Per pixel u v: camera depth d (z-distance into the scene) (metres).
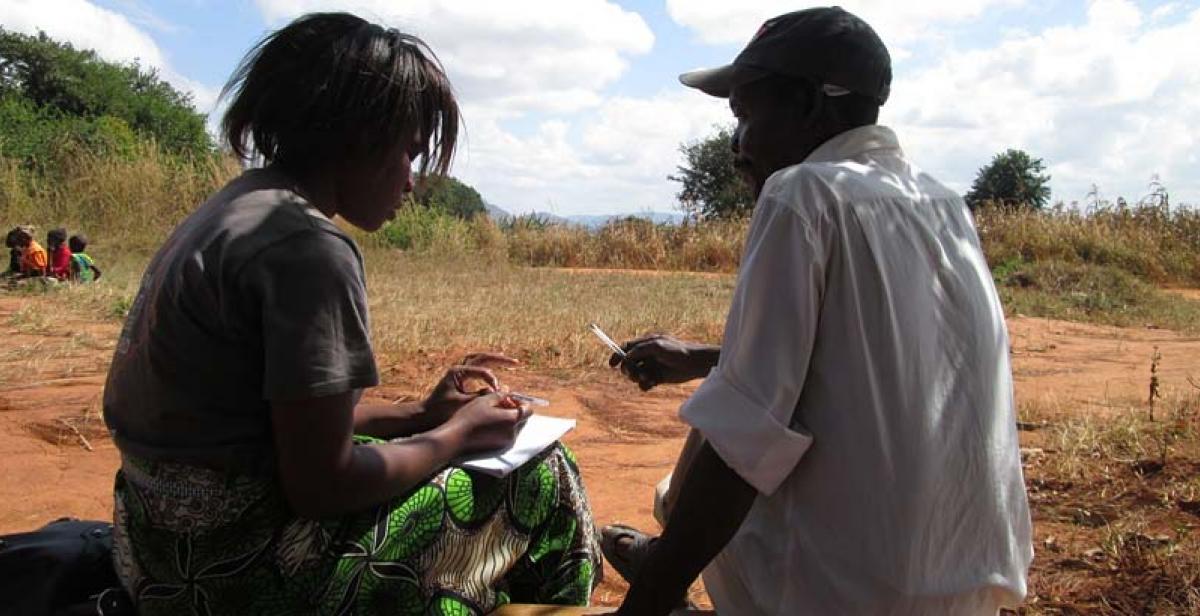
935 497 1.62
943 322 1.65
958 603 1.67
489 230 19.16
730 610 1.82
